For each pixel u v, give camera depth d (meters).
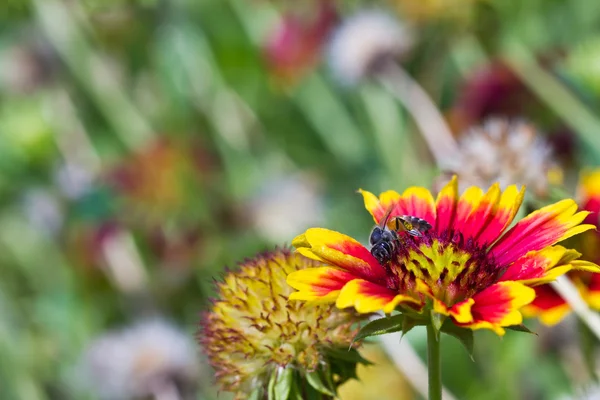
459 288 0.48
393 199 0.51
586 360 0.54
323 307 0.50
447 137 0.79
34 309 0.93
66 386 0.86
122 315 0.89
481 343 0.70
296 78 1.01
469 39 0.91
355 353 0.50
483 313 0.46
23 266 1.00
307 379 0.50
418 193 0.50
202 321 0.52
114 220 0.90
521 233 0.48
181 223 0.89
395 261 0.48
